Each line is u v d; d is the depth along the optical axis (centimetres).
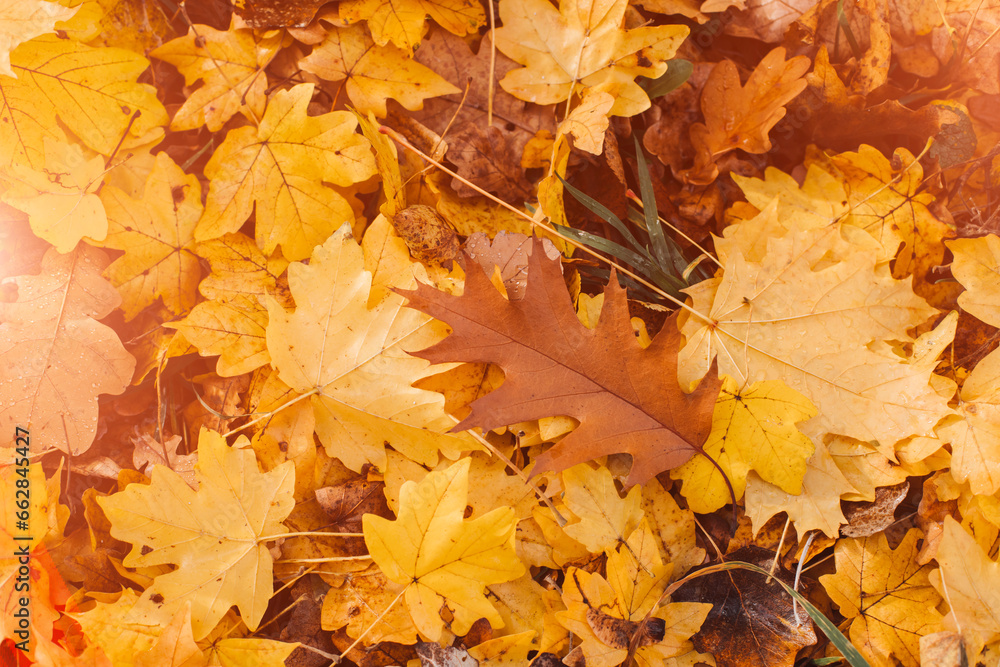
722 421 77
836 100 81
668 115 83
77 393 78
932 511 79
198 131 82
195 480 79
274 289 79
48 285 78
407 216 78
